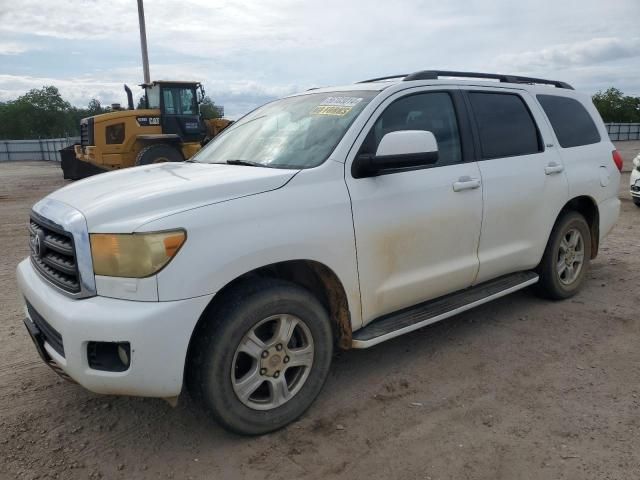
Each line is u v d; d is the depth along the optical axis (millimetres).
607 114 71938
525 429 3049
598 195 5137
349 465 2783
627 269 6059
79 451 2936
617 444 2887
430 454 2852
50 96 65938
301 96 4230
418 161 3307
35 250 3158
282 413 3053
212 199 2807
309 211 3051
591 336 4281
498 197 4090
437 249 3740
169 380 2621
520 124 4492
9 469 2779
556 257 4840
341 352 4105
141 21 21953
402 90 3725
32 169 27328
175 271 2588
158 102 15609
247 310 2828
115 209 2682
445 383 3598
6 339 4402
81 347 2600
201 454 2900
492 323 4586
